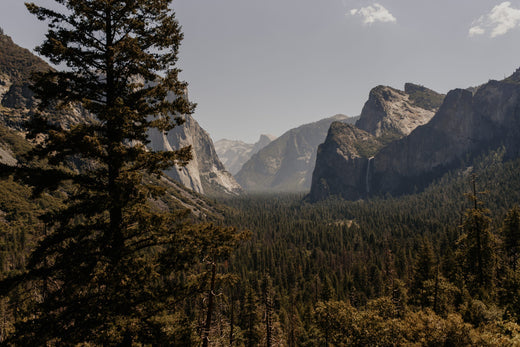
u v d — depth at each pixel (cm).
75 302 1038
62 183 1110
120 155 1091
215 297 1496
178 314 1294
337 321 3572
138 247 1189
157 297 1148
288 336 5084
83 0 1194
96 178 1163
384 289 6706
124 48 1210
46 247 1025
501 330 2189
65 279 1014
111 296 1076
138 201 1166
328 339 3766
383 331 3086
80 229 1092
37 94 1152
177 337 1168
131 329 1062
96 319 1011
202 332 1537
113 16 1268
